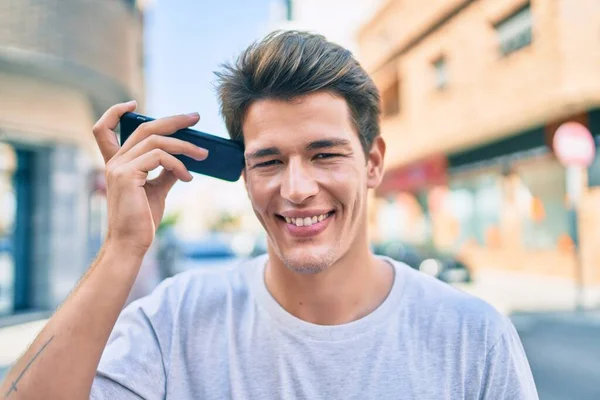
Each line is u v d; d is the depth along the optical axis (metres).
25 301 7.76
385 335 1.11
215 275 1.29
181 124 1.15
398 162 16.47
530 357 5.49
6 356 5.54
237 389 1.09
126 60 8.63
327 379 1.08
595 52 9.40
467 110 12.64
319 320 1.15
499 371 1.09
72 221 8.21
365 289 1.17
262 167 1.10
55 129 7.95
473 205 13.33
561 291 9.76
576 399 4.23
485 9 11.80
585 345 5.94
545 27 10.04
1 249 7.54
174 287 1.28
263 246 11.41
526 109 10.56
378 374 1.08
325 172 1.08
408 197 16.67
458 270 10.63
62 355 0.91
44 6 6.92
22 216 7.77
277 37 1.11
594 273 9.84
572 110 9.73
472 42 12.36
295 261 1.08
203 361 1.14
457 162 13.88
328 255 1.09
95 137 1.16
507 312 8.05
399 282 1.19
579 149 8.20
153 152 1.07
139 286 8.52
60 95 8.06
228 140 1.20
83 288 0.97
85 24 7.47
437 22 13.63
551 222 10.82
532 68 10.45
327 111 1.07
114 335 1.15
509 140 11.71
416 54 14.92
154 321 1.18
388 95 17.05
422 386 1.07
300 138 1.06
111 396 1.03
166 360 1.15
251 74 1.09
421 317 1.14
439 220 14.53
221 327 1.18
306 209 1.07
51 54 6.98
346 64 1.09
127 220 1.01
